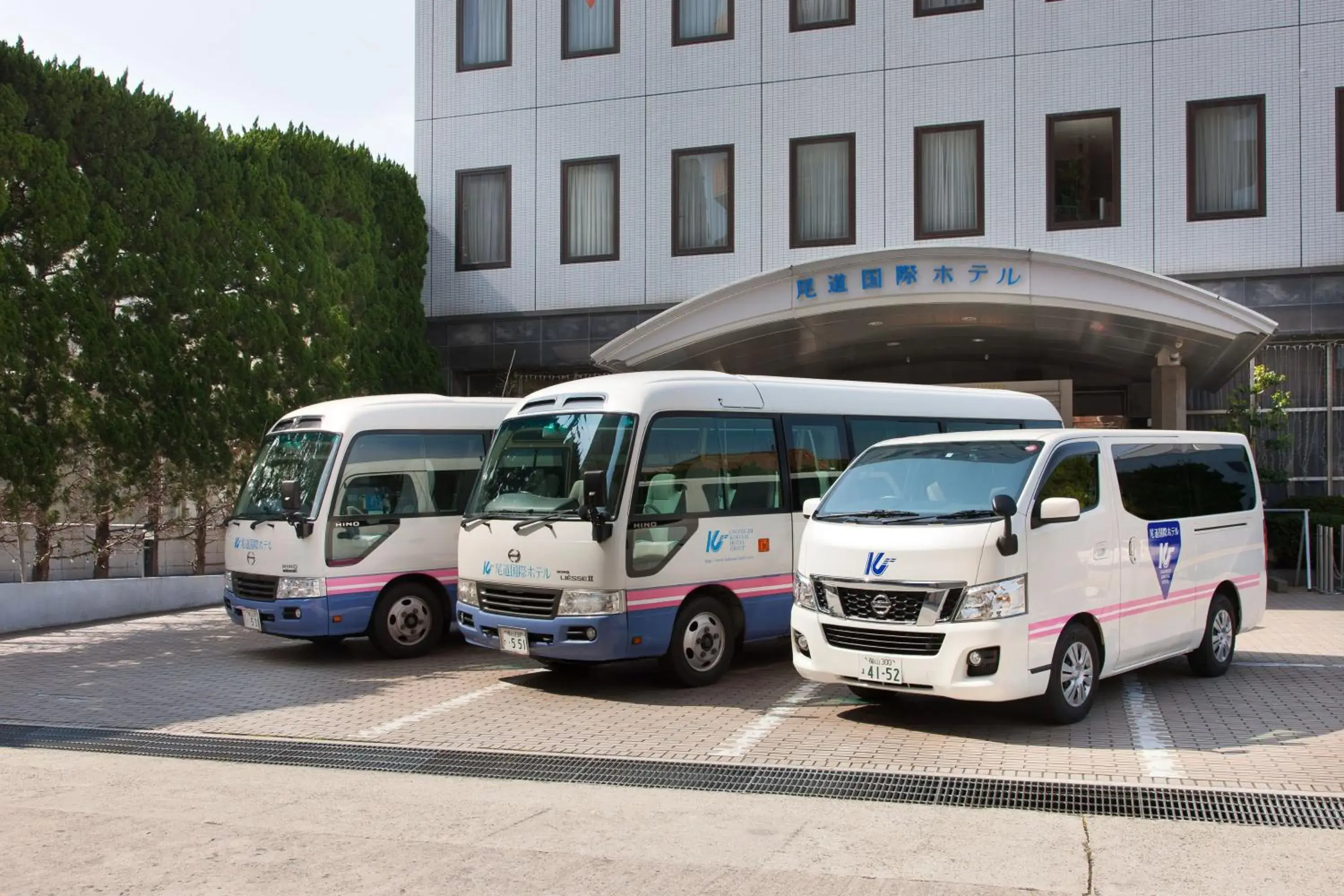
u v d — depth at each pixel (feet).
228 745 28.25
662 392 34.45
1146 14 61.41
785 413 37.91
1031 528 27.20
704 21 67.87
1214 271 60.18
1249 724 28.63
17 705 33.14
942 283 49.65
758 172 66.49
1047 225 62.34
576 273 69.26
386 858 19.21
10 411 44.24
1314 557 56.90
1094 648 28.94
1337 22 59.06
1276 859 18.61
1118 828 20.38
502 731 29.22
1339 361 61.36
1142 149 61.26
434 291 71.67
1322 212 59.00
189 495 52.95
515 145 70.64
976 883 17.66
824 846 19.57
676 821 21.17
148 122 50.75
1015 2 63.05
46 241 45.78
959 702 31.30
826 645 28.48
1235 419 60.75
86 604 50.26
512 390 70.85
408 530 40.73
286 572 39.29
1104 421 69.00
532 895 17.42
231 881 18.19
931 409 42.52
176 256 51.13
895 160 64.44
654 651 33.19
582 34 70.08
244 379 53.36
